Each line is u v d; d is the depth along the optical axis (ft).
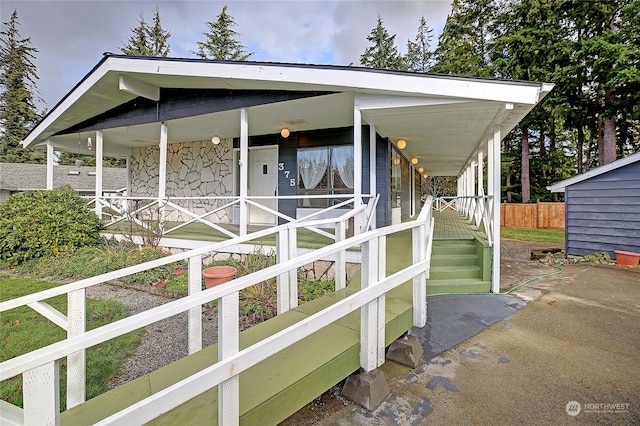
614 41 35.70
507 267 21.13
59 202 22.29
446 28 61.57
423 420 6.36
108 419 3.32
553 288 15.61
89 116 23.68
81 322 5.92
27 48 81.51
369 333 7.07
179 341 10.57
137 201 26.09
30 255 20.08
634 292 14.88
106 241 22.30
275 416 5.31
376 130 18.38
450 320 11.51
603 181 22.75
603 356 8.86
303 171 23.77
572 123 44.50
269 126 22.11
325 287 14.16
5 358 9.51
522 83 11.85
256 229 23.20
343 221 11.24
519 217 47.29
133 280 16.25
